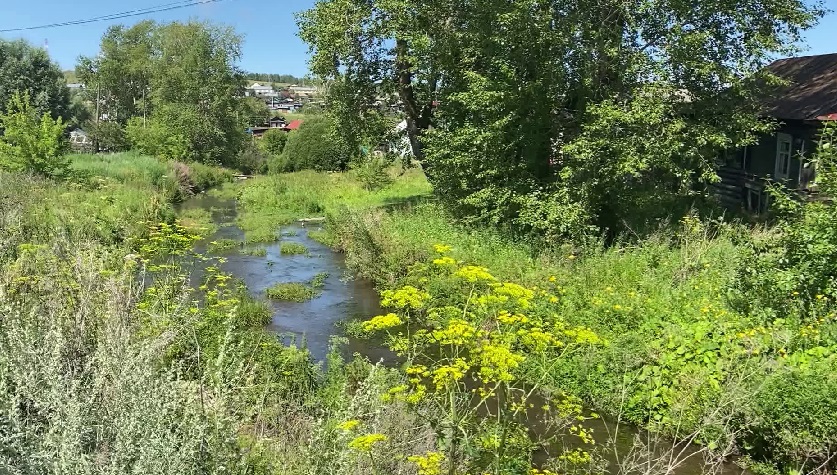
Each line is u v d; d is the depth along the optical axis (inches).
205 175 1533.0
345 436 163.0
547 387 286.8
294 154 1756.9
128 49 2407.7
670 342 318.3
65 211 518.9
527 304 209.0
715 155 579.5
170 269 373.1
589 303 381.1
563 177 532.4
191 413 155.3
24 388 150.3
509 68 569.9
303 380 275.9
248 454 162.4
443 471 179.0
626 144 515.8
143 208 693.9
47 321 195.8
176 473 138.9
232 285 510.9
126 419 147.0
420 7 685.3
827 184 345.4
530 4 534.6
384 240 611.2
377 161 1162.0
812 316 312.8
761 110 615.2
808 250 329.4
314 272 611.5
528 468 206.4
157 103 1948.8
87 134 2135.8
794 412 252.1
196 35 1913.1
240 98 2085.4
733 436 249.9
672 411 286.5
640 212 573.3
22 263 274.7
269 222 887.7
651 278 408.5
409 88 839.7
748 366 284.5
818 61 784.3
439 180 684.7
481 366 191.8
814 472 241.8
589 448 266.7
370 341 408.2
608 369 318.0
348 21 761.6
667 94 546.6
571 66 585.0
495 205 605.0
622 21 582.2
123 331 188.9
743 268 362.0
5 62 1947.6
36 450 139.9
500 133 577.0
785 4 571.2
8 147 877.2
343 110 826.8
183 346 240.1
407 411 204.5
